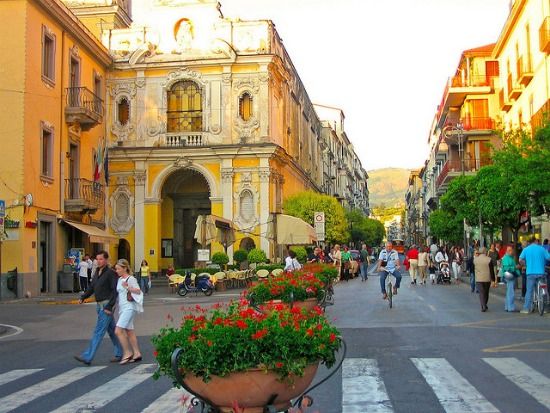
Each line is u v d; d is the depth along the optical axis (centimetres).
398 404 791
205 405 573
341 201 9106
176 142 4350
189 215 4838
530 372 976
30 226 3020
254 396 514
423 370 1004
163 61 4359
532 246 1852
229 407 522
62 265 3378
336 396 841
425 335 1408
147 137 4372
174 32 4416
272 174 4331
